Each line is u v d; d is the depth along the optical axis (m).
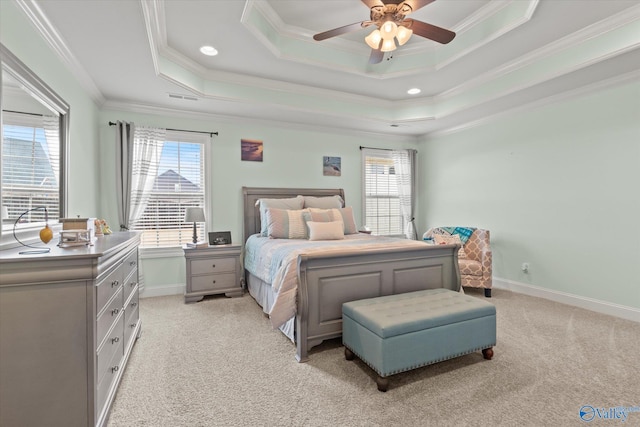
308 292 2.32
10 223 1.62
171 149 4.04
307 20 3.01
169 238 4.04
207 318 3.15
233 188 4.37
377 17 2.23
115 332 1.79
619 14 2.50
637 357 2.28
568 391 1.87
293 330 2.46
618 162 3.14
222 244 4.05
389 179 5.60
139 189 3.76
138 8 2.01
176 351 2.42
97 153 3.51
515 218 4.12
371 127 4.99
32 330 1.31
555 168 3.67
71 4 1.95
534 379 2.01
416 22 2.23
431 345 2.01
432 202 5.46
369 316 2.01
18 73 1.69
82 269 1.36
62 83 2.45
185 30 2.76
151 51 2.55
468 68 3.54
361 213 5.32
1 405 1.28
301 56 3.30
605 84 3.18
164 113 3.96
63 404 1.35
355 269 2.48
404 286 2.68
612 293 3.20
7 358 1.28
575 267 3.49
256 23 2.78
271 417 1.66
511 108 4.05
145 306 3.53
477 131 4.64
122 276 1.97
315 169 4.93
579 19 2.60
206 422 1.62
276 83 3.89
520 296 3.88
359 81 3.92
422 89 4.20
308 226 3.72
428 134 5.48
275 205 4.12
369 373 2.11
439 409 1.71
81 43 2.40
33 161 1.88
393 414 1.68
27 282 1.29
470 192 4.77
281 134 4.68
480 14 2.84
